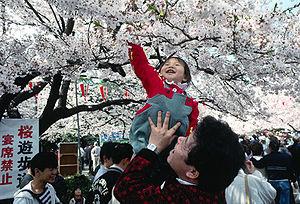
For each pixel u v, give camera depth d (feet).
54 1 14.88
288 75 20.93
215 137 5.36
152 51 21.27
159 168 5.82
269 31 17.67
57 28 21.77
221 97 27.04
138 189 5.23
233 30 16.76
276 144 25.53
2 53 18.42
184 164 5.48
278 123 54.60
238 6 17.70
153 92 7.25
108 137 73.72
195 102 7.53
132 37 16.12
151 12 17.06
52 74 19.27
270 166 25.23
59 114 23.43
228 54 18.54
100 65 20.12
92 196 11.71
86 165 75.36
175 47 17.42
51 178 11.85
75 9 14.98
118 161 11.93
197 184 5.52
